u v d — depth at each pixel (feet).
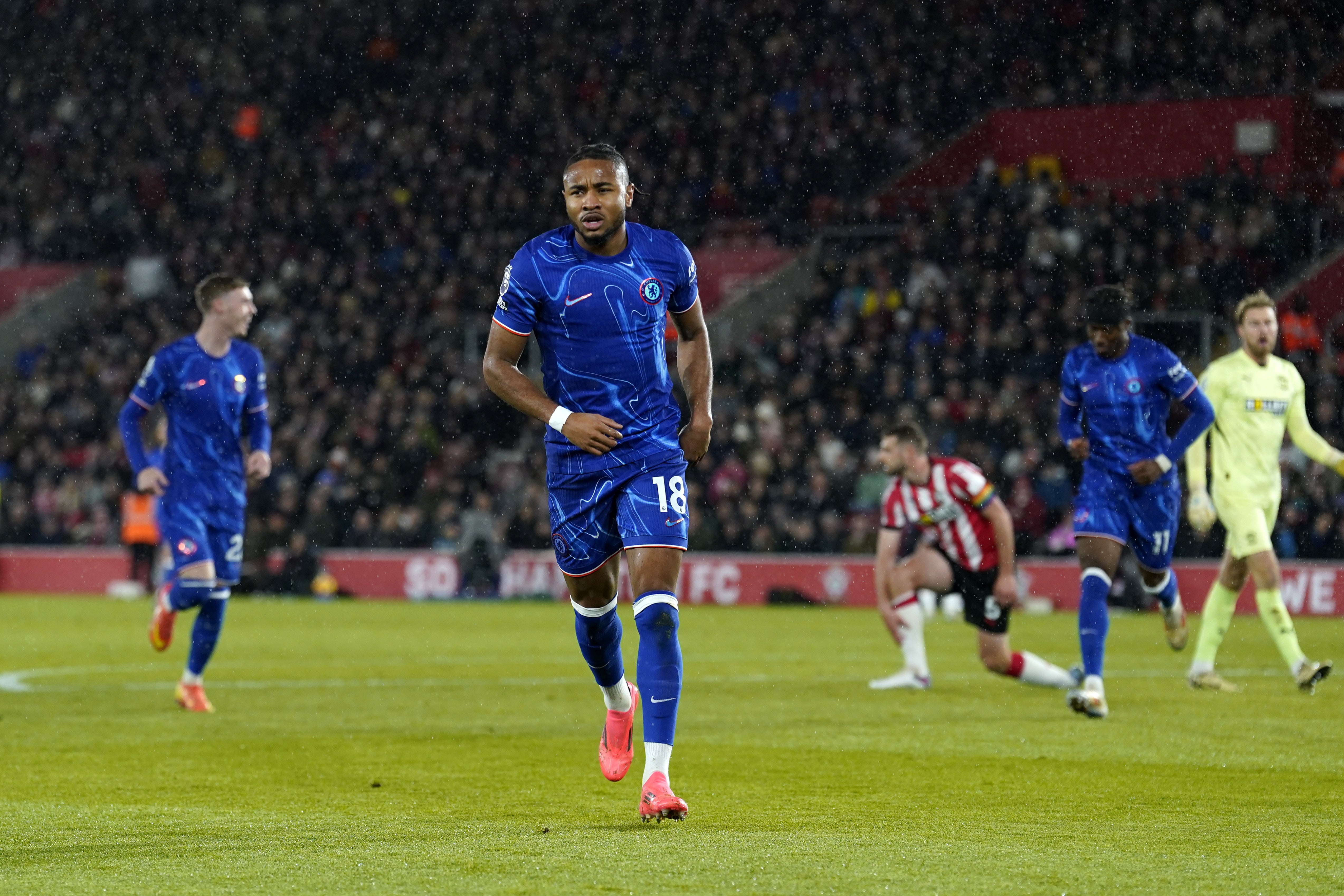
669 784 43.21
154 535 183.11
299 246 241.14
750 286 214.48
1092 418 66.08
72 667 91.25
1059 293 188.85
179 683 71.00
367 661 95.81
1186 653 101.24
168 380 66.85
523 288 38.99
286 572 181.06
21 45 266.57
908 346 191.42
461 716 64.18
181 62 261.03
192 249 242.37
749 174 227.40
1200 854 32.55
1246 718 62.13
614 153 38.99
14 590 197.77
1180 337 172.24
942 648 106.73
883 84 226.17
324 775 46.44
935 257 200.34
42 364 229.66
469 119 245.86
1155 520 66.54
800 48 231.91
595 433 37.96
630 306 38.73
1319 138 195.11
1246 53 205.87
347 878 29.66
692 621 140.56
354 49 254.68
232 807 40.06
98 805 40.42
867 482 173.47
